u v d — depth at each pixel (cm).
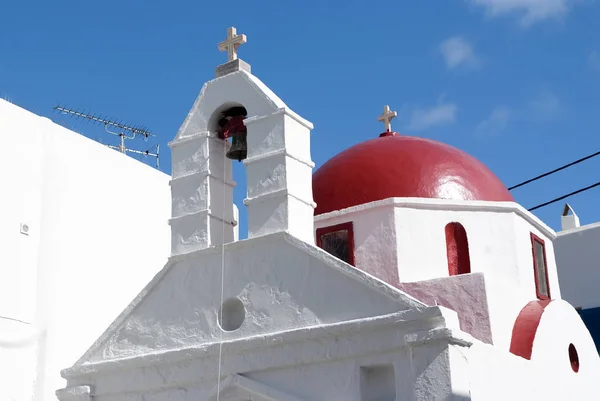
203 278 1384
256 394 1262
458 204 1573
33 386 1661
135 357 1375
